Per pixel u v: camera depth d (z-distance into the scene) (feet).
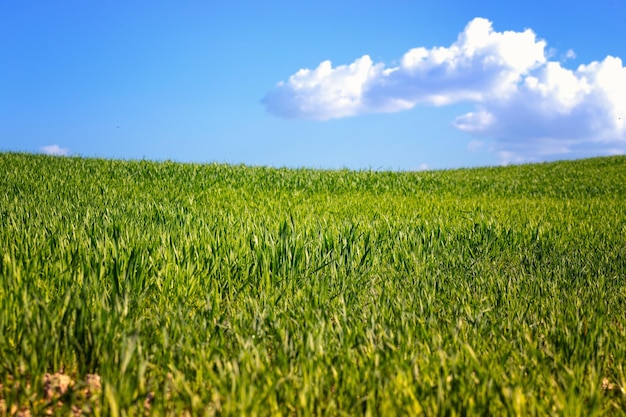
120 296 10.87
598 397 6.98
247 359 7.81
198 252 14.82
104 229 16.63
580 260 17.75
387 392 6.94
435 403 6.86
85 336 8.30
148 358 8.04
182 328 9.09
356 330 9.09
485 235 21.61
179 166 53.72
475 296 12.58
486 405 6.84
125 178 44.24
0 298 9.50
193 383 7.55
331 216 25.27
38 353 7.95
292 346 8.38
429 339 9.11
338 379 7.50
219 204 30.19
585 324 10.03
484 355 8.45
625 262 17.46
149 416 6.62
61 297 10.12
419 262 16.79
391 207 31.83
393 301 11.35
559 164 93.50
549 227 24.56
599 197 48.93
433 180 55.98
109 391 6.68
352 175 54.75
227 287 13.08
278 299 11.65
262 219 22.26
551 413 6.70
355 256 16.20
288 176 51.08
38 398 7.16
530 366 8.15
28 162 49.80
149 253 14.07
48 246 14.12
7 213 19.93
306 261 14.84
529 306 11.72
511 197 45.85
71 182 38.40
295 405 7.08
